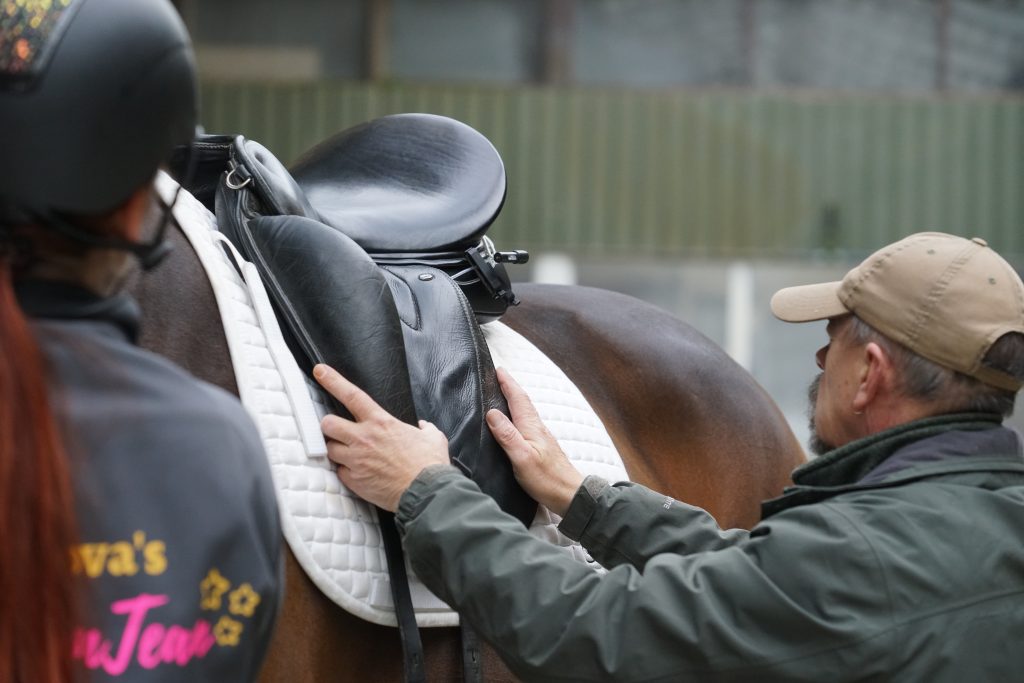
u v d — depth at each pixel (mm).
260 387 1985
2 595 1239
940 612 1847
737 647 1829
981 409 2049
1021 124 15867
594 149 15867
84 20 1414
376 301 2104
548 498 2264
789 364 16031
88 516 1309
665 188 15930
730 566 1876
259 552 1395
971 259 2055
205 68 15594
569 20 15758
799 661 1826
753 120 15859
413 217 2533
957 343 2008
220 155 2307
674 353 3363
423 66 15758
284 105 15578
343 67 15703
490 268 2582
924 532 1887
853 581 1838
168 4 1523
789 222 15984
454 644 2193
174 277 2002
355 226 2434
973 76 15953
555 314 3281
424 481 1991
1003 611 1876
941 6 15844
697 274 16141
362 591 2002
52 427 1270
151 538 1326
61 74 1389
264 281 2123
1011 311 2029
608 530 2227
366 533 2047
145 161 1455
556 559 1954
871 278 2100
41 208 1389
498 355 2674
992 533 1909
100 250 1431
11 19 1397
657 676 1854
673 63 15914
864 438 2061
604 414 3098
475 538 1947
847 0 15828
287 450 1967
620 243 15953
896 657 1824
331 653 1987
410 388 2105
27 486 1251
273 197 2232
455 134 2793
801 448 3654
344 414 2064
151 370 1404
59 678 1246
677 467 3248
